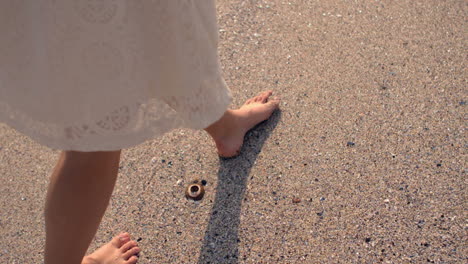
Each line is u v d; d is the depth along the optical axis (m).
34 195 1.36
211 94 0.95
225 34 1.63
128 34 0.83
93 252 1.23
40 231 1.29
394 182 1.26
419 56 1.49
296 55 1.55
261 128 1.39
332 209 1.24
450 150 1.29
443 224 1.18
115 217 1.29
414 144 1.31
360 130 1.36
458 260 1.13
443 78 1.43
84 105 0.85
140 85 0.88
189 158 1.37
